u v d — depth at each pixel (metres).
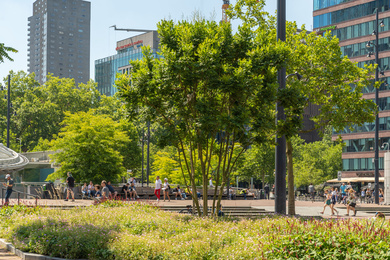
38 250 12.58
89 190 31.44
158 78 14.98
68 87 96.44
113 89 159.00
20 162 40.16
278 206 17.47
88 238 12.40
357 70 24.53
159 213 17.48
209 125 14.60
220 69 15.02
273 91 14.90
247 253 9.21
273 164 72.69
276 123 16.53
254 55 15.17
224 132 16.08
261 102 15.20
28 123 86.56
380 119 74.12
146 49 15.97
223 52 15.60
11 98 91.56
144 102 15.62
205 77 14.54
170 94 15.56
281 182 17.45
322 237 8.85
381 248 8.18
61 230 13.41
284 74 17.38
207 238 11.01
